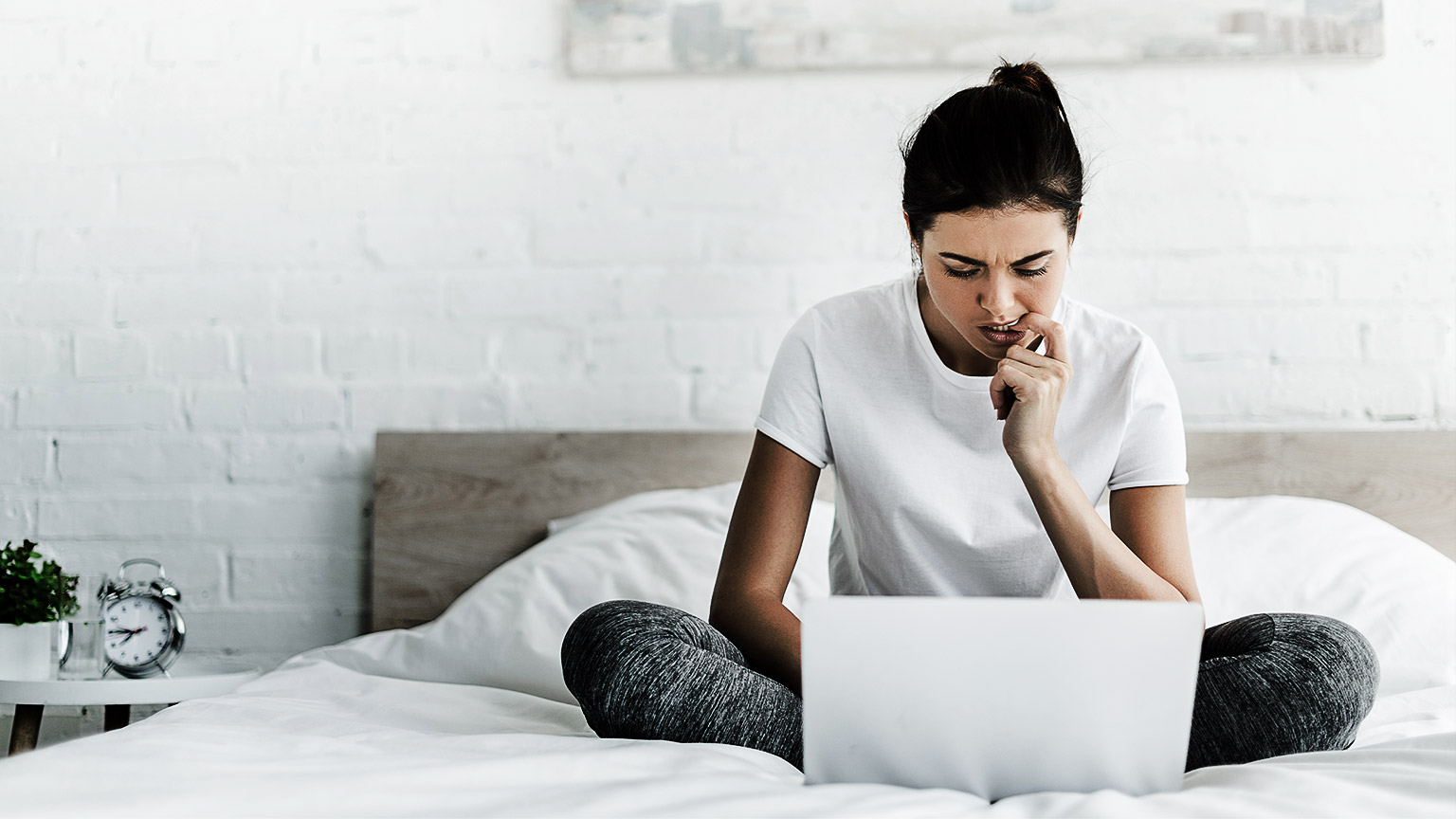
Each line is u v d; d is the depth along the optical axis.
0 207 2.24
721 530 1.82
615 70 2.20
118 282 2.23
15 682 1.66
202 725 0.93
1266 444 2.04
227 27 2.26
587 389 2.19
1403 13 2.12
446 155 2.23
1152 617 0.73
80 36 2.26
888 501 1.24
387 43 2.24
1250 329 2.12
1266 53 2.11
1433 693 1.39
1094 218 2.14
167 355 2.22
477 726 1.23
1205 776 0.78
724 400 2.17
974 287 1.08
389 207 2.23
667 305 2.19
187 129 2.25
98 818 0.56
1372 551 1.70
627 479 2.11
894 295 1.30
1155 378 1.25
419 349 2.21
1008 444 1.10
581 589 1.71
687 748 0.81
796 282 2.18
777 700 0.93
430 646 1.69
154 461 2.21
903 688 0.75
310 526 2.19
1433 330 2.09
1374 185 2.11
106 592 1.87
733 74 2.20
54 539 2.20
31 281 2.24
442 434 2.14
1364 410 2.10
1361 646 0.92
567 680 0.95
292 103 2.25
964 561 1.24
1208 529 1.78
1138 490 1.23
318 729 1.11
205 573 2.19
